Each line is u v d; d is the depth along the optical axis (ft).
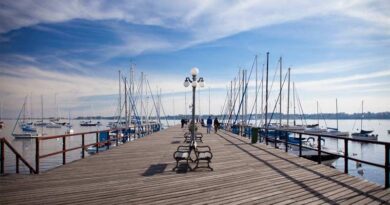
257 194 24.11
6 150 156.56
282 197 23.24
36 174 32.32
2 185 27.20
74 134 42.01
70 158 119.34
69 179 29.81
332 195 23.63
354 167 103.35
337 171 33.86
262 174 32.22
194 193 24.52
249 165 38.22
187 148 58.59
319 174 32.07
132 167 36.81
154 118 217.77
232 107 196.54
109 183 28.09
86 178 30.27
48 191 25.16
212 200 22.54
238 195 23.86
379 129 438.81
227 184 27.61
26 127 257.55
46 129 370.32
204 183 28.04
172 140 79.25
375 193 24.11
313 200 22.35
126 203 21.88
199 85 50.62
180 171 34.14
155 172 33.53
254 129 71.46
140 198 23.13
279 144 97.66
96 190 25.50
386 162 25.88
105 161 41.78
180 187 26.53
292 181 28.66
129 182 28.53
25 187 26.45
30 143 200.54
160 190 25.50
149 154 49.52
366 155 146.30
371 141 27.63
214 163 39.86
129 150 55.52
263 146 63.46
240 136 96.43
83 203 21.86
